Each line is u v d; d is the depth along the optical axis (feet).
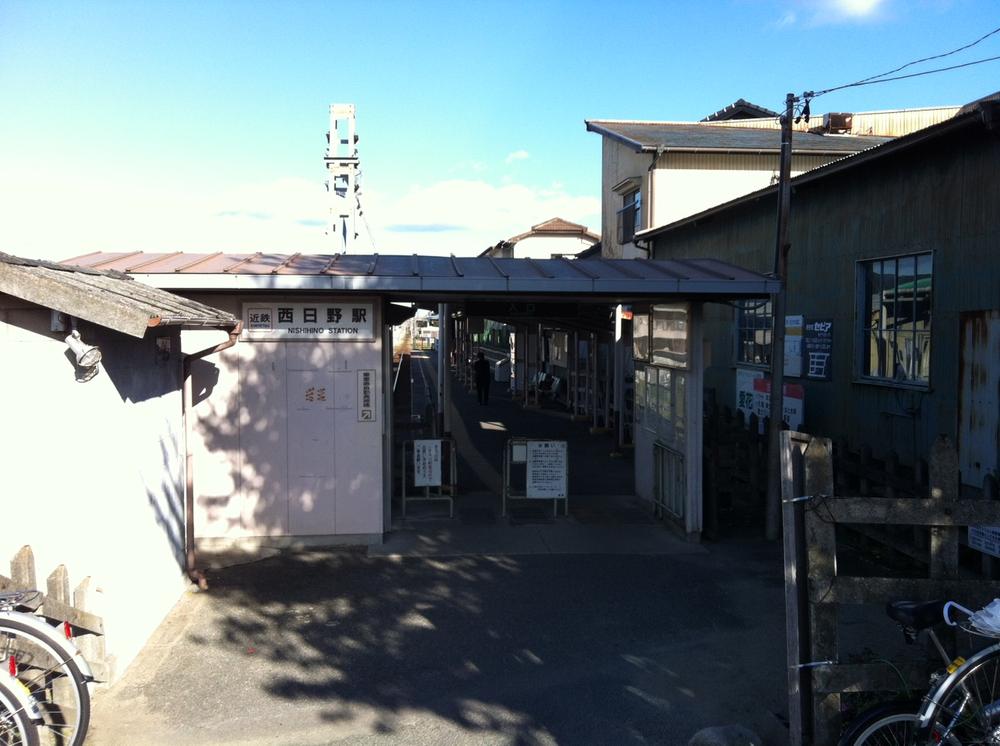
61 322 15.19
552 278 25.84
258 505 27.20
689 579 24.75
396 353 162.20
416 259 29.53
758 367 43.21
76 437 16.06
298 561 26.08
